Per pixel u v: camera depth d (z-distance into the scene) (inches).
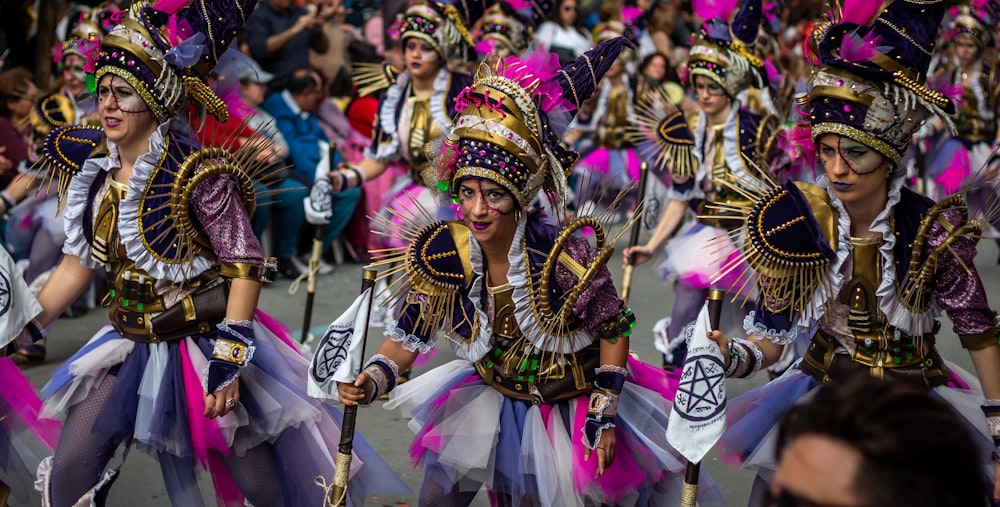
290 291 252.8
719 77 210.4
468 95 125.3
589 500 135.5
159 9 133.3
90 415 135.8
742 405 137.1
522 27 267.7
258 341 141.1
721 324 211.0
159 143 132.0
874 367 127.5
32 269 250.2
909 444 53.3
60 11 353.4
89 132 139.8
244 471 137.9
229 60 141.9
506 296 128.9
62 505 137.4
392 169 305.0
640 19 411.2
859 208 123.8
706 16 213.5
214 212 131.9
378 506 171.0
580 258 128.4
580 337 130.1
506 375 133.3
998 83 347.9
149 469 185.0
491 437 130.5
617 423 133.4
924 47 120.1
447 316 130.1
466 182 124.6
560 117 128.0
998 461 123.3
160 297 135.7
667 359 222.2
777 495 57.1
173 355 136.4
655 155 232.5
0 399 144.9
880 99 118.0
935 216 122.3
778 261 124.3
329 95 352.2
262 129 154.3
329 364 129.3
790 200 125.8
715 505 171.2
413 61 228.1
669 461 133.4
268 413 136.0
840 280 124.6
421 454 137.6
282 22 348.8
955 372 136.1
